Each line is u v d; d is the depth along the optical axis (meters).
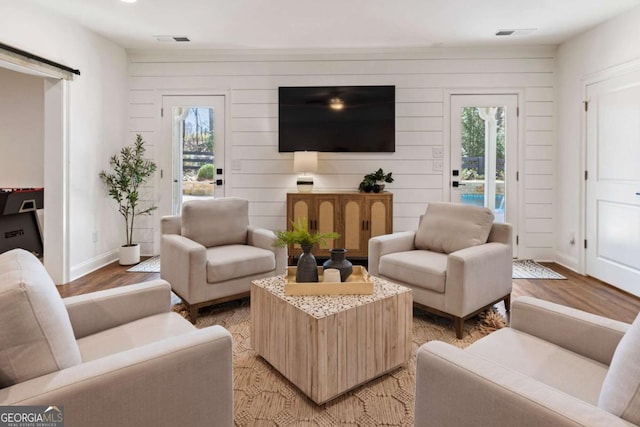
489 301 2.66
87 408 0.96
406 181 4.60
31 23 3.16
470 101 4.52
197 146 4.67
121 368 1.01
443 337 2.47
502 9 3.42
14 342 0.95
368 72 4.54
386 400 1.77
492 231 2.93
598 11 3.42
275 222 4.66
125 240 4.63
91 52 3.91
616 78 3.51
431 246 3.03
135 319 1.66
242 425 1.60
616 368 0.89
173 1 3.26
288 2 3.29
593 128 3.81
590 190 3.86
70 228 3.62
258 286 2.10
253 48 4.46
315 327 1.67
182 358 1.11
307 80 4.57
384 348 1.92
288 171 4.63
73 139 3.64
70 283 3.57
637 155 3.27
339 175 4.61
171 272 2.91
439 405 1.06
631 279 3.34
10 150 4.68
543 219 4.52
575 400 0.88
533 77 4.46
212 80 4.59
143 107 4.62
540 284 3.63
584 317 1.37
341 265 2.11
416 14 3.53
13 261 1.18
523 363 1.27
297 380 1.80
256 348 2.13
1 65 3.03
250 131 4.62
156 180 4.65
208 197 4.69
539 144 4.49
